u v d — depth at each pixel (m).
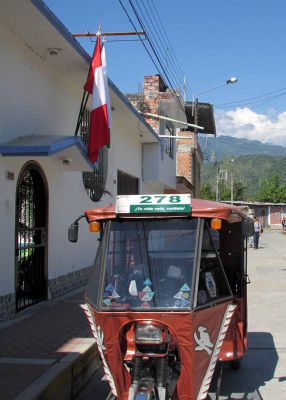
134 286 5.11
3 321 8.79
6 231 8.94
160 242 5.30
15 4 8.22
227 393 6.23
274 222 74.31
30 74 10.13
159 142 21.50
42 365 6.25
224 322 5.30
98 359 7.51
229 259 6.49
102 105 10.80
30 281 10.26
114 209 5.54
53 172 11.11
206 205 5.53
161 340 4.75
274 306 12.34
